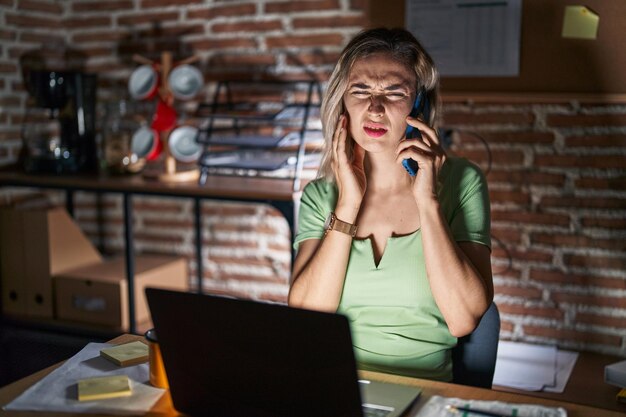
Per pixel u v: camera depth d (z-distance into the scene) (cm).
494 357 178
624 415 126
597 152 293
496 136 307
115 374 142
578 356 298
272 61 341
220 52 351
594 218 296
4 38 353
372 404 128
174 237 376
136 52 368
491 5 294
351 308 179
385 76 177
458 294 168
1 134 356
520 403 131
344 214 177
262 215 355
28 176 339
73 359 149
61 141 350
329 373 116
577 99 287
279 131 341
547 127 299
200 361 125
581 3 282
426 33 305
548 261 306
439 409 126
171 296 125
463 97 303
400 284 176
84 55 380
